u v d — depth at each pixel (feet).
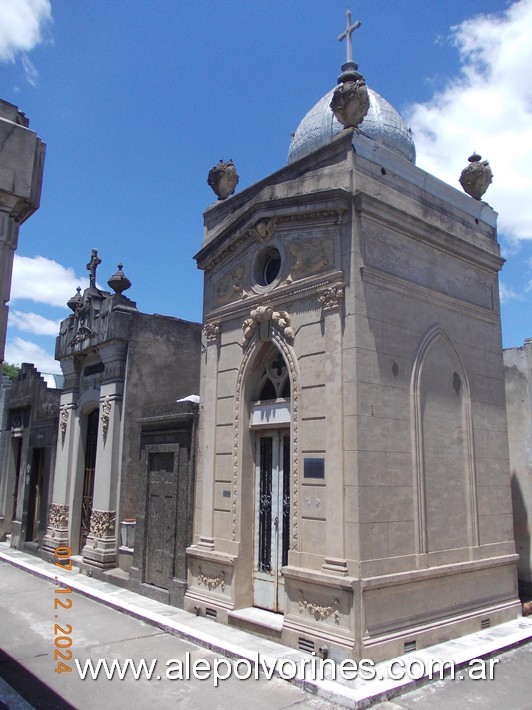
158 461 39.17
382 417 27.53
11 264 17.88
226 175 38.78
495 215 38.09
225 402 34.06
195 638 28.25
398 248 30.30
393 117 40.83
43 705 21.30
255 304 32.60
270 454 31.99
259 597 31.04
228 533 32.22
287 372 31.73
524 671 25.09
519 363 39.70
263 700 21.81
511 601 33.30
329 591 25.66
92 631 30.30
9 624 31.53
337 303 27.89
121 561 42.22
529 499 38.06
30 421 60.23
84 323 51.08
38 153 18.79
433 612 28.17
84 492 50.14
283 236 31.37
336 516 26.20
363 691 21.65
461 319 33.86
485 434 34.09
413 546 27.91
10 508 63.52
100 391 47.67
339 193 28.04
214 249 36.06
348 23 38.68
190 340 49.90
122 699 21.89
